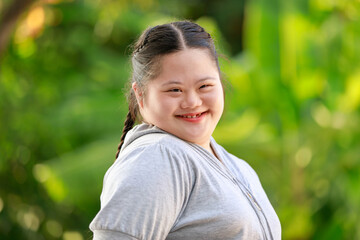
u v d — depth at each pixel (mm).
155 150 1998
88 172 7578
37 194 8750
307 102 8016
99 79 9945
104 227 1909
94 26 10609
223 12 16125
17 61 8914
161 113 2094
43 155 8984
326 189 7848
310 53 7688
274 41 7738
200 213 1996
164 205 1931
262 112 8055
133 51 2203
